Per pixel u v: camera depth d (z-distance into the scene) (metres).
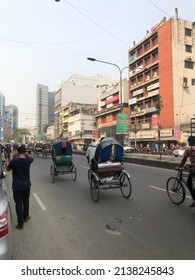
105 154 9.11
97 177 8.82
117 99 74.94
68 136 107.81
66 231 5.96
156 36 59.59
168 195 8.76
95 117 91.00
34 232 5.91
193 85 55.75
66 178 14.43
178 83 54.09
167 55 55.31
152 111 58.44
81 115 94.62
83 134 93.75
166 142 53.19
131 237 5.54
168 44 55.19
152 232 5.82
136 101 66.00
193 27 57.16
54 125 130.00
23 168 6.39
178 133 49.84
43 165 22.17
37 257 4.62
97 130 85.19
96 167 9.12
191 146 7.50
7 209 3.60
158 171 17.39
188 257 4.58
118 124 39.69
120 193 10.19
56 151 13.02
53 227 6.25
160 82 57.06
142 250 4.88
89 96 118.56
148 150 50.03
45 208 8.02
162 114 55.81
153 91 59.06
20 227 6.16
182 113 53.75
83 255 4.69
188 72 55.56
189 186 7.65
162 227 6.15
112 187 9.19
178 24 55.47
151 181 12.98
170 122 53.59
